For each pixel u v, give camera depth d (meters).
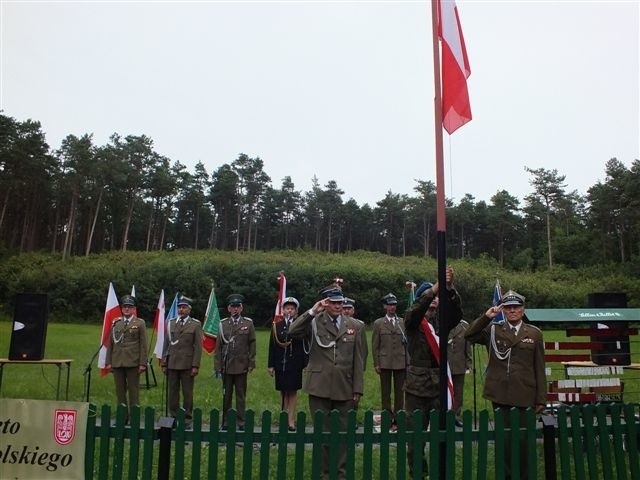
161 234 74.81
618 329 7.50
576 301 42.06
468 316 40.84
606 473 4.67
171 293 41.19
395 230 84.88
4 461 4.34
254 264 44.94
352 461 4.26
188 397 9.06
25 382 13.00
